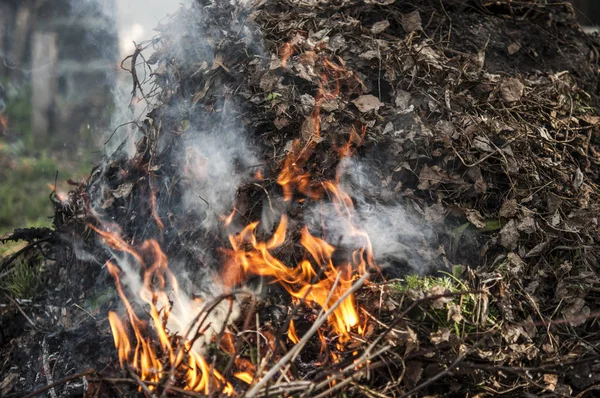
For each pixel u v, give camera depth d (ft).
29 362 8.43
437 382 6.56
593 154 8.96
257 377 6.06
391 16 9.66
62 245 9.56
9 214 17.70
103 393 6.95
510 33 10.37
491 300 7.18
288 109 8.15
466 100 8.46
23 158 24.70
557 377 6.79
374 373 6.52
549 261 7.72
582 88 10.18
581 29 11.27
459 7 10.36
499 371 6.68
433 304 6.81
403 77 8.51
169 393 6.42
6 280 10.20
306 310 6.99
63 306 9.07
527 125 8.60
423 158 8.00
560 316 7.30
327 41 8.78
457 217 7.82
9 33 34.35
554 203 7.95
